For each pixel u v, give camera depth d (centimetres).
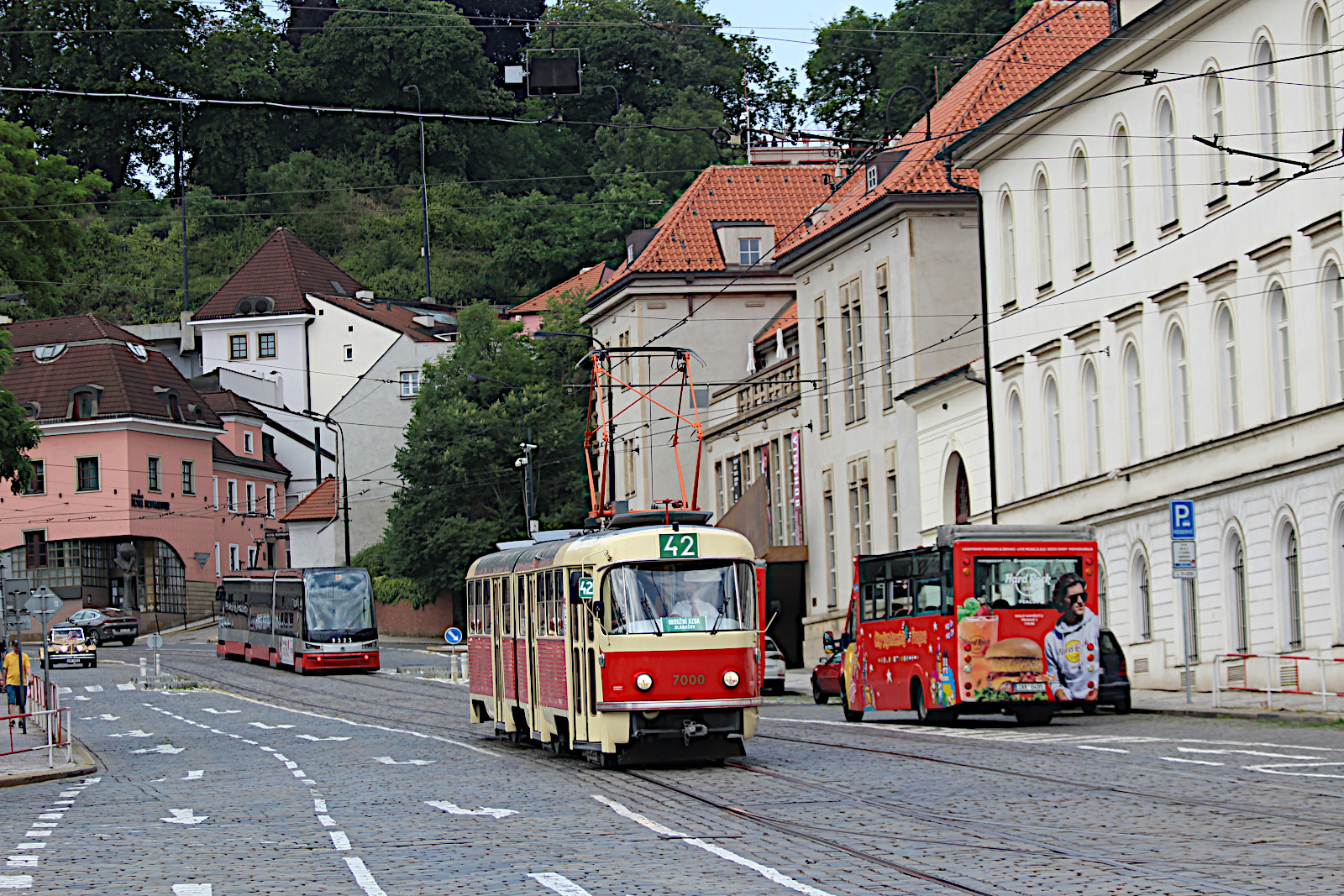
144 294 13425
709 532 2405
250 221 14012
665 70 12556
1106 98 4088
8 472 5575
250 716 4331
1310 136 3222
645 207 11888
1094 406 4256
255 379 11594
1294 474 3247
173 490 10012
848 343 5772
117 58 13512
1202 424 3669
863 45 9494
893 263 5334
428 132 13888
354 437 10450
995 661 3006
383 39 13975
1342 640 3106
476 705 3278
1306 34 3234
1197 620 3678
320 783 2339
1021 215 4612
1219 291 3591
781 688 4872
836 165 7438
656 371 7062
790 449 6288
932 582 3116
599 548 2392
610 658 2330
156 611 9838
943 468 5056
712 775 2198
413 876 1351
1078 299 4281
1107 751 2281
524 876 1327
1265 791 1722
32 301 7569
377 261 13538
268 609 7181
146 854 1555
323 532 10381
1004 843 1434
